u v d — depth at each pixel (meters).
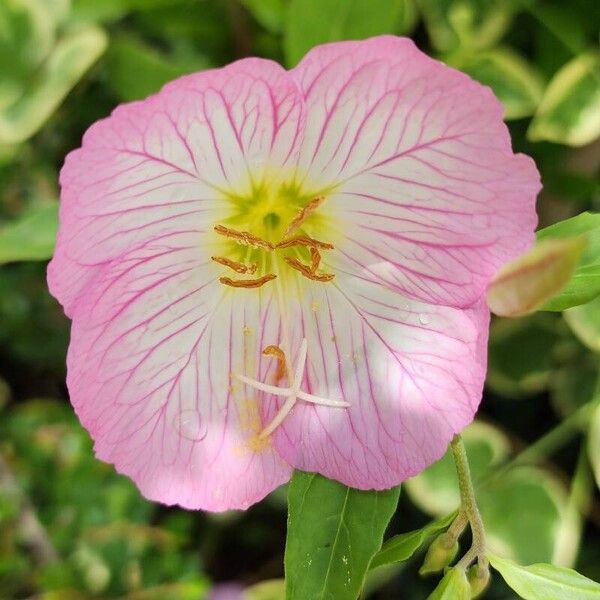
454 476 0.18
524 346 0.20
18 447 0.20
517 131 0.19
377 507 0.14
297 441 0.14
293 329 0.14
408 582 0.21
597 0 0.18
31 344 0.21
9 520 0.19
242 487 0.14
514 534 0.18
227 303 0.14
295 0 0.15
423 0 0.18
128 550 0.19
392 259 0.13
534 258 0.12
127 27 0.20
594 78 0.18
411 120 0.12
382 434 0.13
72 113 0.20
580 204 0.20
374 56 0.12
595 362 0.20
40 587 0.19
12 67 0.18
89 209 0.12
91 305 0.13
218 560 0.22
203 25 0.19
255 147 0.13
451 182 0.12
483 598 0.20
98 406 0.13
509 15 0.19
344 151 0.13
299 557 0.13
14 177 0.20
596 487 0.20
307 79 0.12
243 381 0.14
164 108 0.12
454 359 0.13
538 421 0.21
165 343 0.13
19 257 0.16
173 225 0.13
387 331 0.14
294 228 0.13
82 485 0.20
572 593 0.13
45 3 0.19
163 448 0.13
